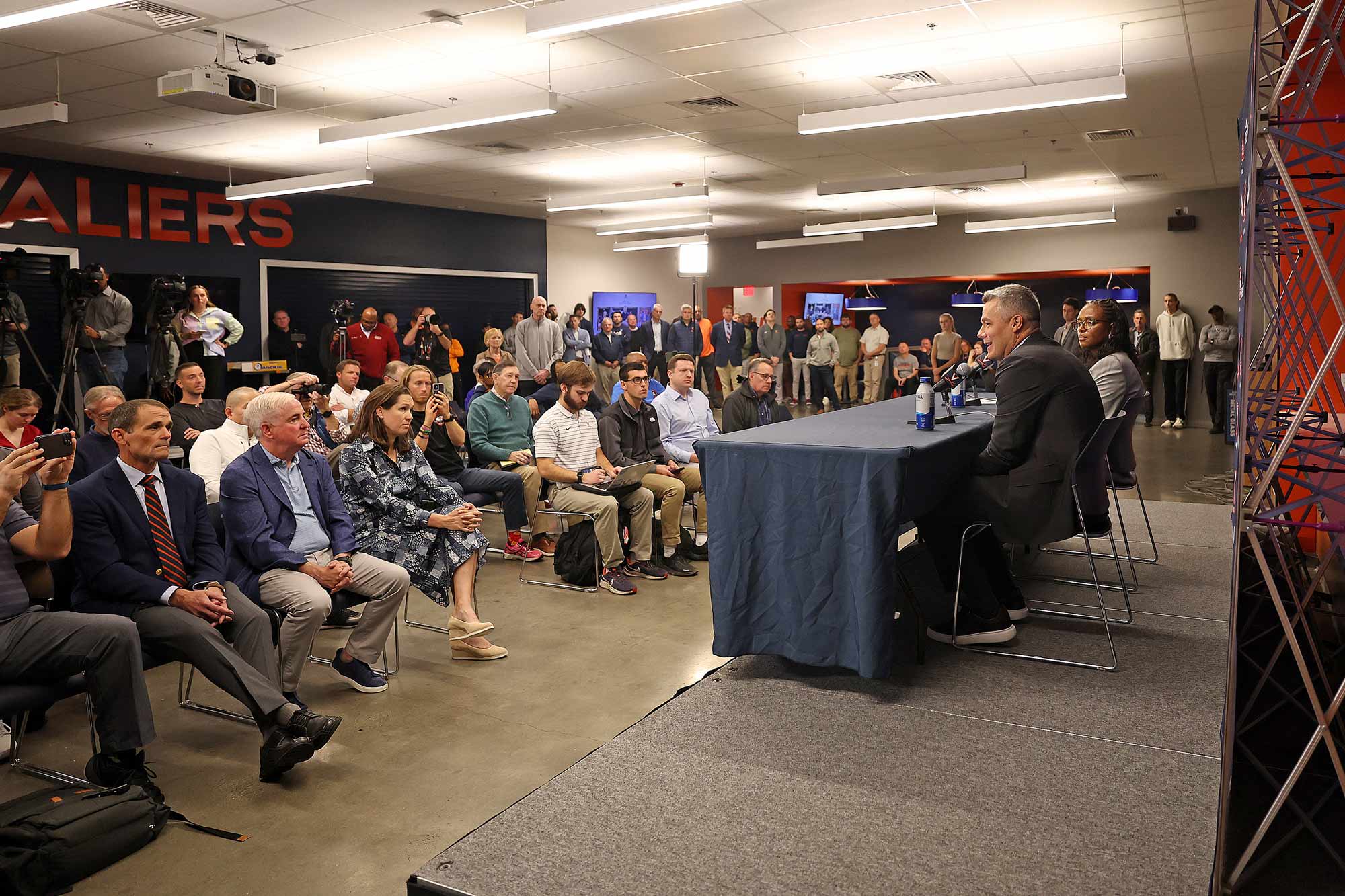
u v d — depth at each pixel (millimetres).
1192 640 3484
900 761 2525
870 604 2912
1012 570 4625
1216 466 9109
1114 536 5469
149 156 10000
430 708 3312
